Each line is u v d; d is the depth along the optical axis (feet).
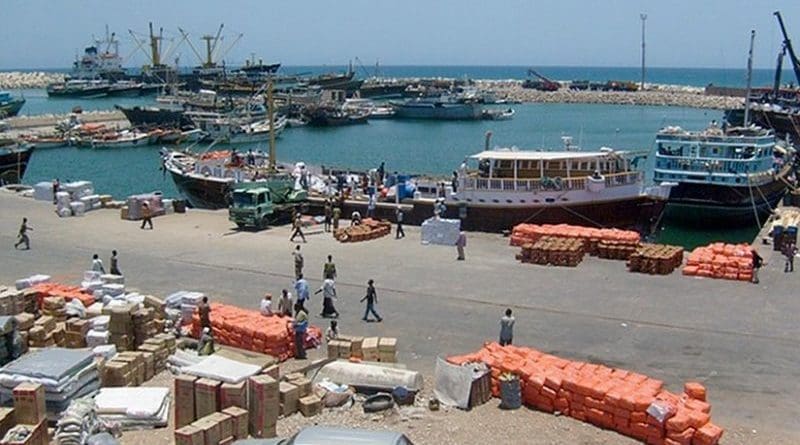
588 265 111.04
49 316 74.49
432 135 399.03
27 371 54.19
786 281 101.55
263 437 54.19
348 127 442.09
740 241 156.46
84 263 111.86
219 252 119.96
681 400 56.65
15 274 104.78
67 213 152.56
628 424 55.01
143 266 110.42
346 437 38.42
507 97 654.12
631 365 71.26
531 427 56.29
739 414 60.23
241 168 172.24
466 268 109.29
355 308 89.51
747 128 176.24
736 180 160.25
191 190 172.24
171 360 66.59
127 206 149.79
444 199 143.02
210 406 54.70
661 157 167.22
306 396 58.85
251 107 399.44
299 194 149.69
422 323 83.76
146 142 343.46
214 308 79.30
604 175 141.59
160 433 54.54
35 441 50.16
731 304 90.94
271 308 83.92
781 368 70.54
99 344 69.00
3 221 145.89
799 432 56.95
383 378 61.62
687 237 160.45
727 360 72.64
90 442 49.06
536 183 138.10
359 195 156.56
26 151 216.13
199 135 345.31
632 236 114.73
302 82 562.66
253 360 63.21
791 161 204.64
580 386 57.31
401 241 128.36
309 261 113.70
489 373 61.67
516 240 124.16
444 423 56.75
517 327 82.38
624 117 503.20
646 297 94.02
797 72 327.06
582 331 81.10
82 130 355.15
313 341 74.90
